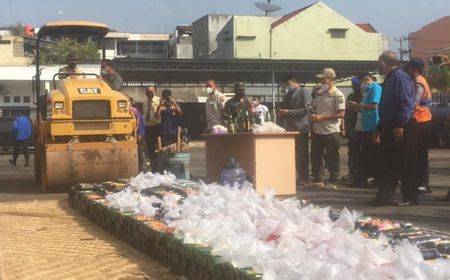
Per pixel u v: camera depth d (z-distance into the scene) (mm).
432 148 23906
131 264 5152
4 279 4738
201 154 23797
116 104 10164
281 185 8805
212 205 5574
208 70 35344
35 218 7688
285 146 8820
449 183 10766
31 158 23422
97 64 26688
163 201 6320
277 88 43562
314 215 5082
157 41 84000
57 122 9859
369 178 10195
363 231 4723
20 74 43594
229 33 58750
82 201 7906
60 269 5043
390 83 7453
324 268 3328
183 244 4566
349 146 10688
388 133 7574
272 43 58375
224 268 3865
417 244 4184
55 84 11062
